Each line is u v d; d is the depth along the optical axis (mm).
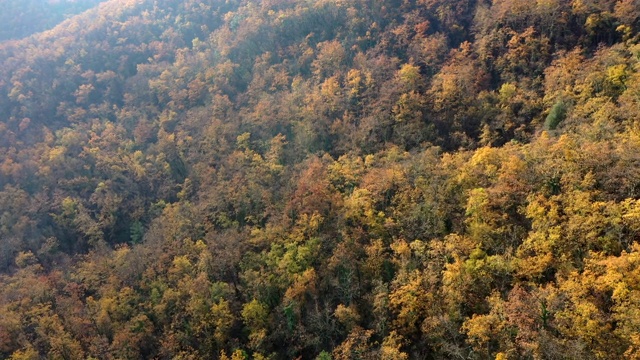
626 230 48906
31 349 68250
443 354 52438
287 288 66438
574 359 40000
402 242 62656
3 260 100312
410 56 115375
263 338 63062
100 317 71938
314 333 62781
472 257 55250
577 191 54031
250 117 118188
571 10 95688
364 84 113250
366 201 74125
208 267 75562
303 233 74750
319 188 81375
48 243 103250
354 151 97750
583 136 64500
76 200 110938
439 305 53719
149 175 116688
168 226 94000
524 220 59062
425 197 70312
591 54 90125
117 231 109750
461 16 118125
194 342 67000
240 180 98375
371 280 64562
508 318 46594
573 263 49125
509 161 65250
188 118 127375
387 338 54688
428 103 100500
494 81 100750
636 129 60000
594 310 41625
